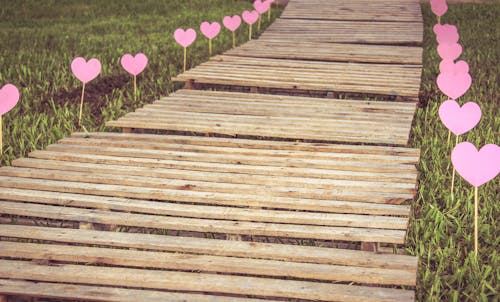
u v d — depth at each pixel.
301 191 3.95
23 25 8.47
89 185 4.04
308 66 6.16
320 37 7.44
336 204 3.85
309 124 4.75
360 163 4.21
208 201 3.92
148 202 3.91
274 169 4.14
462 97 5.50
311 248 3.63
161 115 4.91
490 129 4.82
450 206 4.05
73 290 3.47
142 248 3.69
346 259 3.55
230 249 3.62
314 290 3.43
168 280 3.49
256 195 3.95
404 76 5.86
